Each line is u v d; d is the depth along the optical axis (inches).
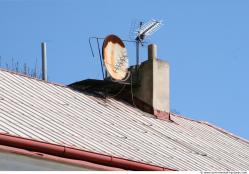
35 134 1475.1
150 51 2122.3
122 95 2068.2
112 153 1565.0
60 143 1476.4
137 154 1642.5
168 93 2112.5
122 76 2044.8
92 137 1627.7
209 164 1803.6
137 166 1549.0
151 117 2023.9
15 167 1369.3
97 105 1899.6
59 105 1758.1
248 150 2116.1
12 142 1366.9
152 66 2100.1
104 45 2023.9
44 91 1793.8
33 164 1393.9
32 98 1716.3
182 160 1750.7
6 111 1552.7
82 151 1464.1
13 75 1800.0
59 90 1859.0
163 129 1964.8
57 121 1633.9
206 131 2146.9
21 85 1761.8
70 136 1562.5
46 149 1413.6
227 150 2023.9
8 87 1712.6
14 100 1646.2
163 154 1734.7
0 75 1765.5
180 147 1855.3
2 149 1348.4
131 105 2050.9
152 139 1817.2
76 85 1971.0
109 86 1999.3
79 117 1728.6
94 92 1991.9
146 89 2073.1
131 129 1822.1
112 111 1905.8
